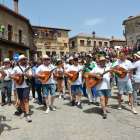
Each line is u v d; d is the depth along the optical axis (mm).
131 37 29672
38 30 42031
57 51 43062
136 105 5727
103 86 4664
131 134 3422
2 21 18188
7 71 6562
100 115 4836
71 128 3893
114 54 18812
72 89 6008
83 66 6184
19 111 5344
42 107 6121
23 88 4707
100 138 3291
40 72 5395
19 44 20406
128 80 5043
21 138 3449
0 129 4020
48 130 3830
